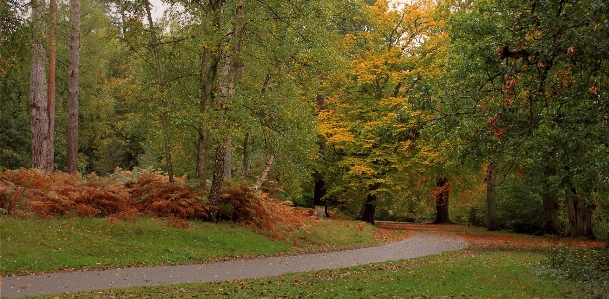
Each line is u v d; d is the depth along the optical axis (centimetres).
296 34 1825
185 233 1559
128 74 4622
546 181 1358
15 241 1188
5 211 1292
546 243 2275
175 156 2694
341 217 3316
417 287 1048
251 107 1755
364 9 2516
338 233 2212
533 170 1255
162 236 1498
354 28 3030
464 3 2500
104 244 1330
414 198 3456
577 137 984
